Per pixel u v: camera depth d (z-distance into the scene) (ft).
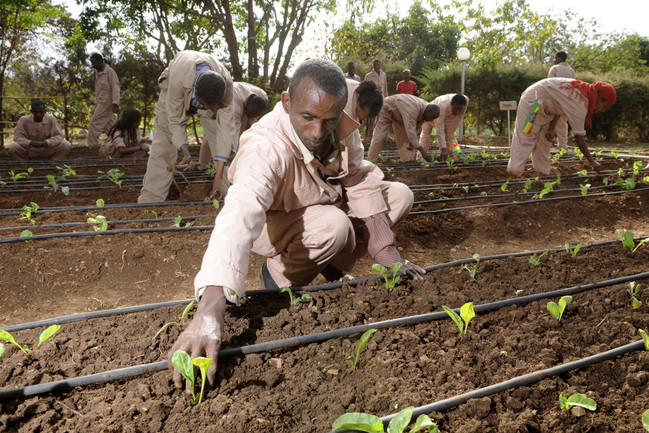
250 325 7.82
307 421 5.82
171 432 5.49
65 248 13.12
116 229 14.49
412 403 6.07
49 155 30.35
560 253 11.82
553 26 62.59
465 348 7.39
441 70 60.59
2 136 40.14
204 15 47.24
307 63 6.89
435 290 9.25
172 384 6.19
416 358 7.11
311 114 6.85
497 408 6.04
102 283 12.55
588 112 20.12
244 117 21.76
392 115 27.32
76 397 6.04
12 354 6.97
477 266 10.59
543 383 6.46
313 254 8.94
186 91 14.87
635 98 54.90
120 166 27.76
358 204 9.60
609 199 20.13
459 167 26.78
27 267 12.25
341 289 9.20
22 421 5.66
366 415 5.02
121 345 7.22
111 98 38.68
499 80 57.41
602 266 11.02
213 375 5.95
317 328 7.73
